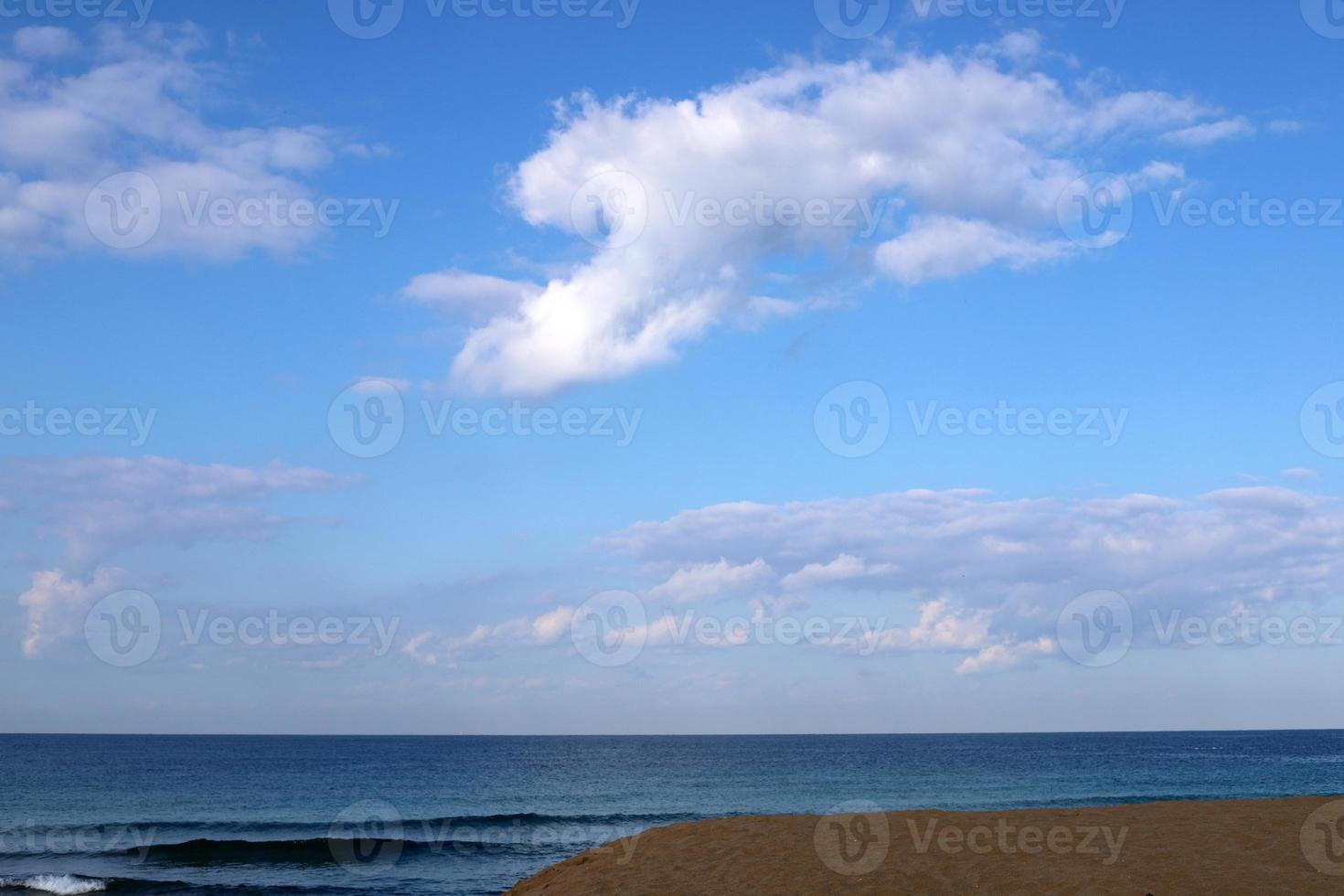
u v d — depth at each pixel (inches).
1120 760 3373.5
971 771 2696.9
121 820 1556.3
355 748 4795.8
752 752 4207.7
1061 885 436.5
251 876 1047.6
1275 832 534.6
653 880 483.8
